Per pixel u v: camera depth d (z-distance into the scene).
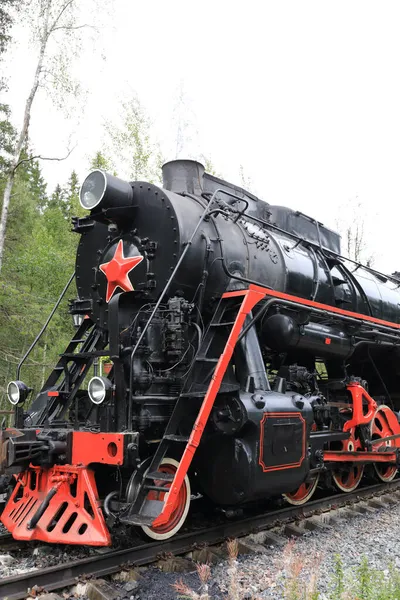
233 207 6.33
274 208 7.27
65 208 41.47
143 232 5.32
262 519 5.47
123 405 4.44
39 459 4.54
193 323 5.15
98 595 3.66
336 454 6.41
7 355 16.08
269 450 4.84
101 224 5.83
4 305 14.84
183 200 5.50
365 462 7.18
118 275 5.27
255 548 4.74
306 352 6.23
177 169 6.15
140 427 4.54
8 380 16.31
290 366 6.10
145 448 4.80
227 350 4.67
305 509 6.10
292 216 7.29
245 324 5.30
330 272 7.14
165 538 4.66
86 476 4.35
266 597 3.69
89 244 5.91
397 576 2.97
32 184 44.03
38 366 16.95
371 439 7.18
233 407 4.75
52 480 4.38
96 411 5.52
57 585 3.75
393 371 8.90
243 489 4.70
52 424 5.29
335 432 6.50
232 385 4.88
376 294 8.38
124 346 4.55
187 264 5.09
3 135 16.09
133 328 4.77
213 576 4.12
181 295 5.10
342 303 7.29
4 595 3.57
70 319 18.45
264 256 6.02
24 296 15.22
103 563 4.09
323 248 7.25
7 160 15.88
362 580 2.99
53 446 4.46
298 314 5.90
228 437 4.84
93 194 5.25
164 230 5.16
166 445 4.50
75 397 5.66
